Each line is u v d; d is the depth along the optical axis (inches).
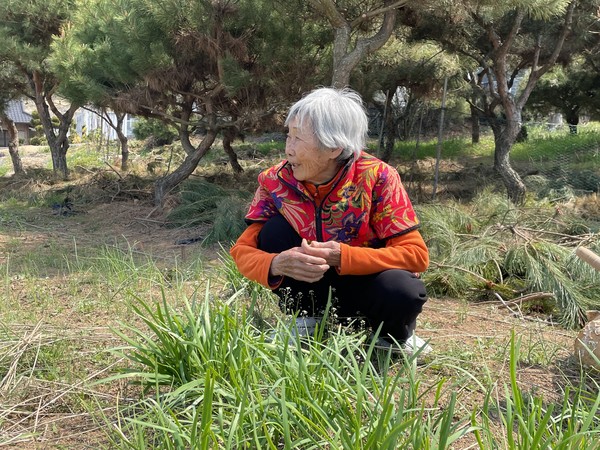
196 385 95.3
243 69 349.1
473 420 79.8
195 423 77.4
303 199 117.1
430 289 193.9
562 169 434.9
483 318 167.3
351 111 109.7
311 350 99.2
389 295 113.5
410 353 122.6
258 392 85.7
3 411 103.8
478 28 421.4
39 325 133.9
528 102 669.9
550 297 179.5
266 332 116.0
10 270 221.9
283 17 339.0
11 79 627.2
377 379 96.7
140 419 90.0
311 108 107.9
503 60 374.9
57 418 103.3
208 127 406.0
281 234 119.9
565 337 154.3
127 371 110.9
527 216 249.0
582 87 631.2
